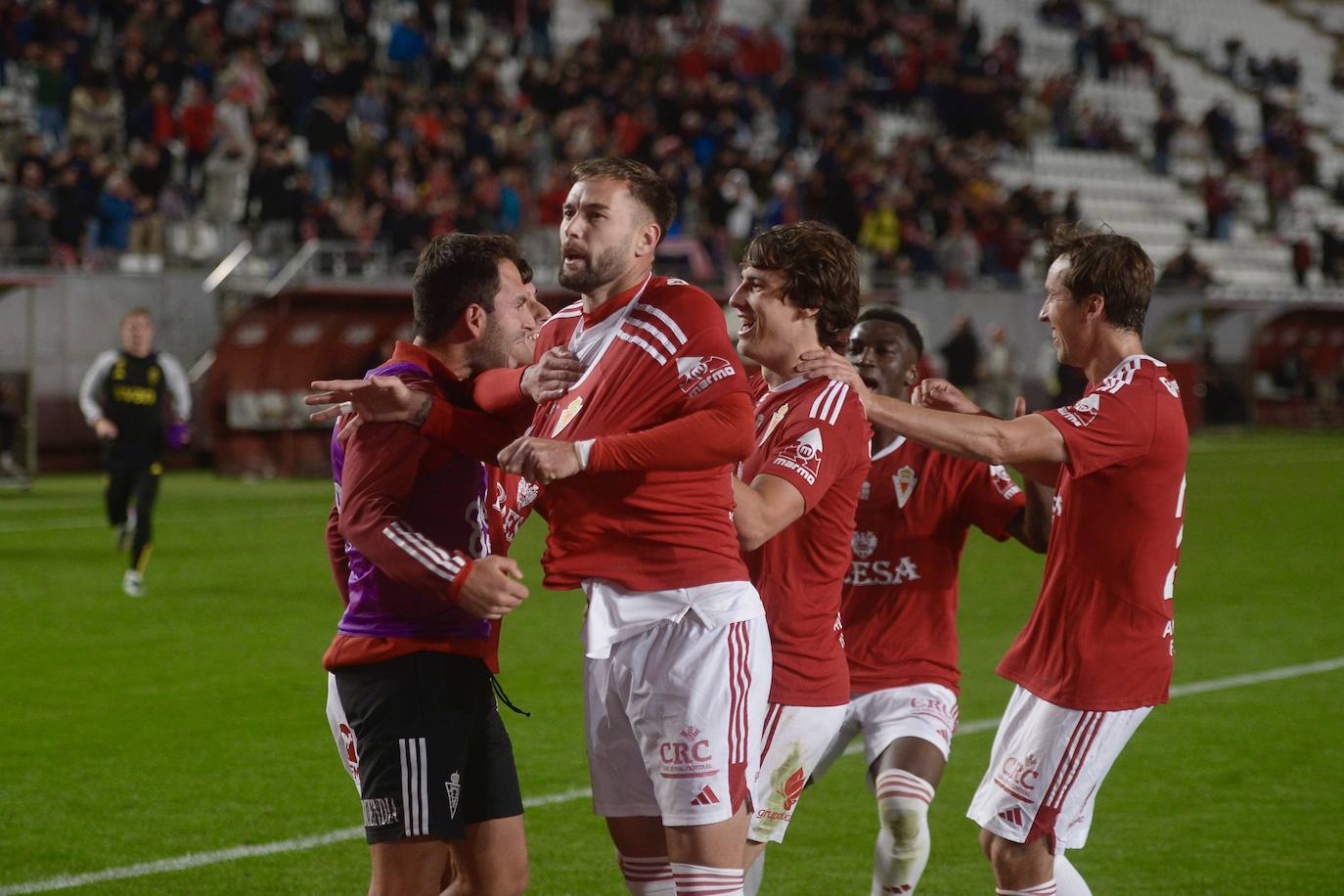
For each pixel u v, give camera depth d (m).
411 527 13.03
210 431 77.75
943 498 17.03
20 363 74.88
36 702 28.66
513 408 13.30
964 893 19.22
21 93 87.69
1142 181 138.00
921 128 128.38
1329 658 33.66
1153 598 14.47
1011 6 150.12
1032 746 14.62
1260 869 19.88
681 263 88.88
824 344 15.25
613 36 105.88
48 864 19.69
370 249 81.75
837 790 23.97
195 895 18.61
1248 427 111.75
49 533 52.31
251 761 24.73
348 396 12.95
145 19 85.31
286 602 39.56
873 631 17.05
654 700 13.33
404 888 13.48
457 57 104.12
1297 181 146.12
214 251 83.25
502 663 32.56
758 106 111.31
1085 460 14.10
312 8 103.94
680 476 13.32
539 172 95.00
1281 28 175.50
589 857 20.28
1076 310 14.91
